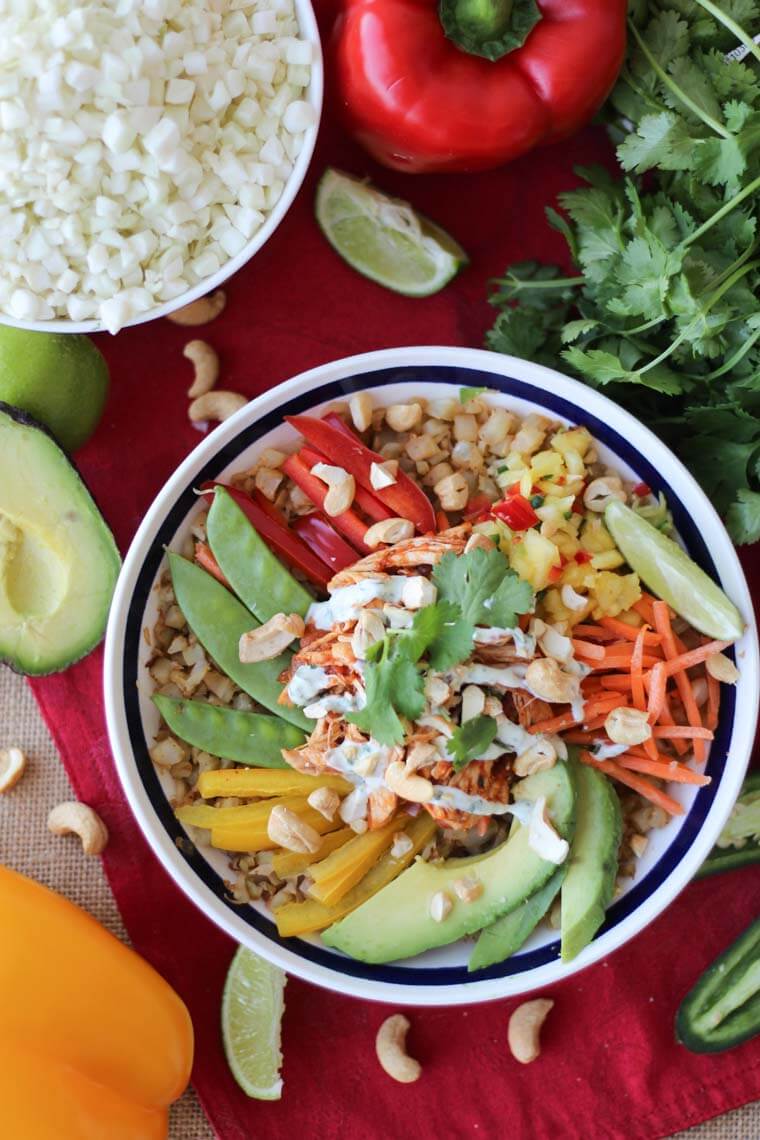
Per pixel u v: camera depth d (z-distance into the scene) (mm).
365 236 809
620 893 751
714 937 809
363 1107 804
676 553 736
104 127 731
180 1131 804
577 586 742
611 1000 808
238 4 758
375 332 818
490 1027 809
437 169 795
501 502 746
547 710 736
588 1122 803
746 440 762
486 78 761
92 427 792
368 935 735
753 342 738
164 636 758
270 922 750
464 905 731
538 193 818
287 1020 807
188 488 742
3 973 757
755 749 808
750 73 741
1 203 742
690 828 746
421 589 718
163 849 734
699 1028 801
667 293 734
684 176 759
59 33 717
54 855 807
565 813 727
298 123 758
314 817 743
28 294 748
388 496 750
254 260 815
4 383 765
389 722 710
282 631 737
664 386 748
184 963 804
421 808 744
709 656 738
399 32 750
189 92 740
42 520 758
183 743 756
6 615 762
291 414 748
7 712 809
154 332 814
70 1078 759
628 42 777
